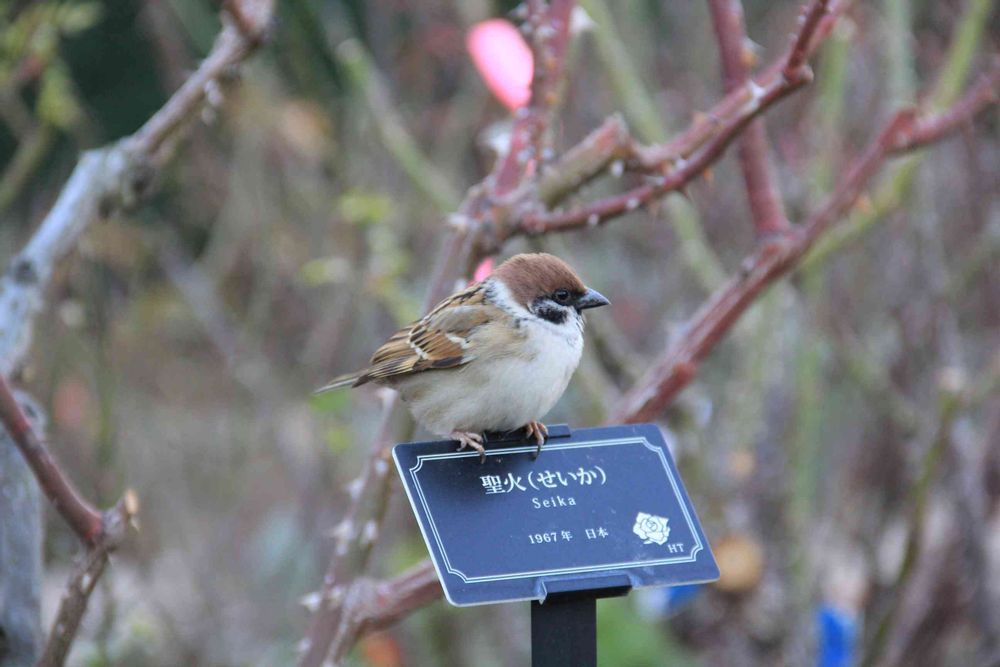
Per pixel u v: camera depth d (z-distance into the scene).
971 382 10.52
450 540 5.10
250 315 13.60
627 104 9.80
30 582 6.13
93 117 15.99
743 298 6.80
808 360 9.77
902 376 10.94
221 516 12.96
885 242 10.90
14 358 6.73
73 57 18.17
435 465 5.39
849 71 11.23
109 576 9.05
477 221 6.61
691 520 5.34
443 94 14.73
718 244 12.27
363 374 7.23
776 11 13.91
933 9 11.71
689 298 12.58
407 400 7.13
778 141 11.85
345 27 13.50
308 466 12.38
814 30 5.83
